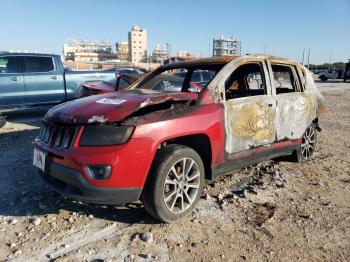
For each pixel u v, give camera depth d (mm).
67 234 3400
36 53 9742
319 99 5988
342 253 3229
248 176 5141
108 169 3217
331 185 4906
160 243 3268
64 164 3361
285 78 5504
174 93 4078
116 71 11344
